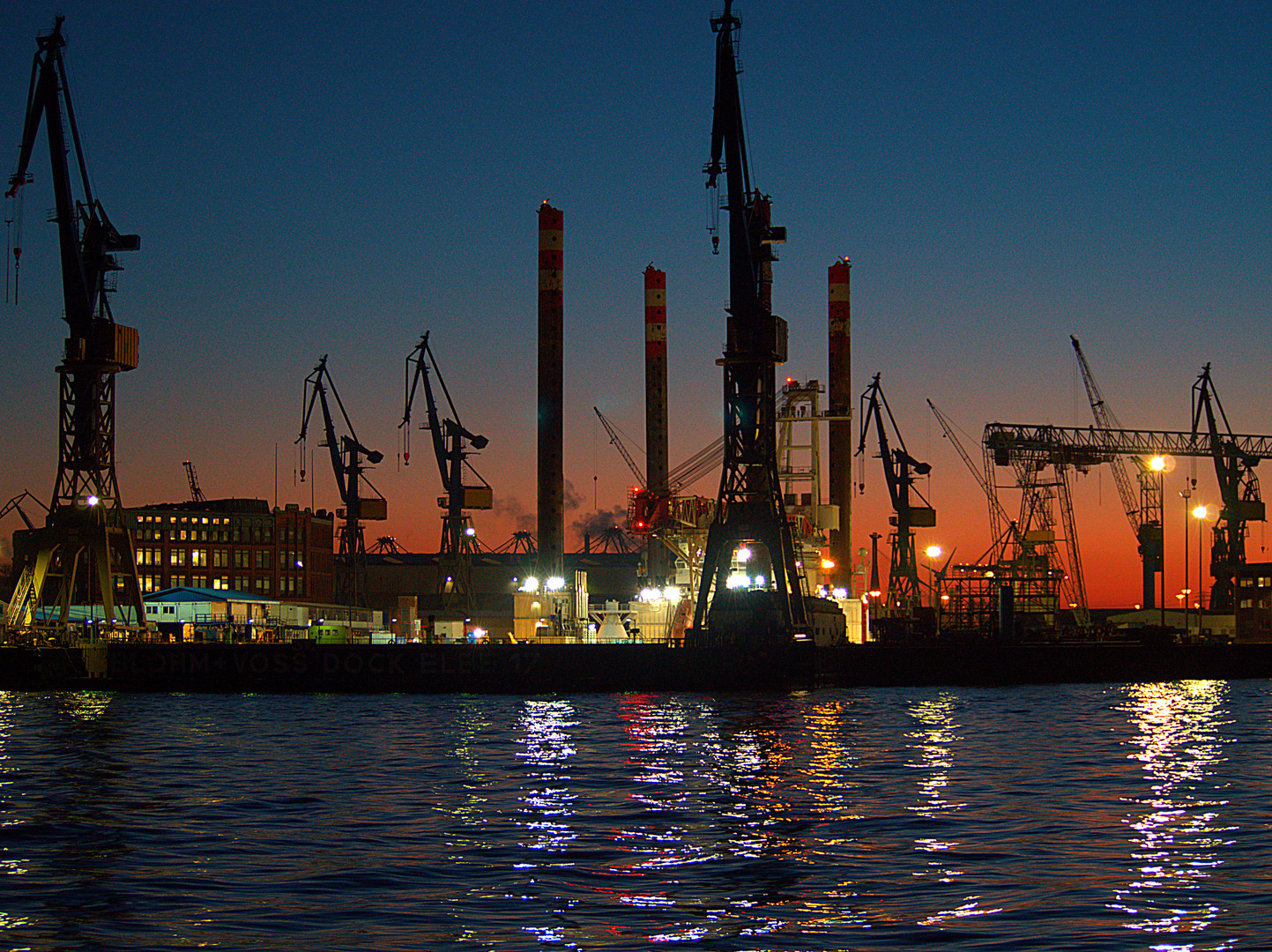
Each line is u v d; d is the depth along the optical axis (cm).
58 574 14700
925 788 5875
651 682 14275
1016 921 3334
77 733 8850
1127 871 3934
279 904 3553
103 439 14538
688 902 3572
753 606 14550
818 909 3484
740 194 14625
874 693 13850
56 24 13875
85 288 14025
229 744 8112
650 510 17200
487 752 7612
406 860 4147
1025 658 15538
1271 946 3105
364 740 8438
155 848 4381
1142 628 17288
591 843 4459
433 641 17238
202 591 17225
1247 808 5203
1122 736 8488
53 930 3300
